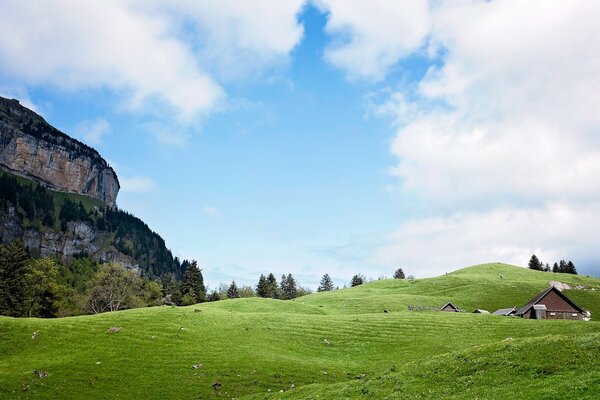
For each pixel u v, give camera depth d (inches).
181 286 6973.4
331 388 1579.7
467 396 1213.1
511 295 5816.9
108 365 2260.1
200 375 2158.0
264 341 2728.8
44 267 5615.2
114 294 6063.0
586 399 1037.2
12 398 1918.1
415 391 1337.4
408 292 6604.3
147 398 1950.1
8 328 2667.3
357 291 7003.0
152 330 2780.5
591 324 2728.8
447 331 2898.6
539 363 1334.9
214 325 2967.5
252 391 2000.5
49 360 2308.1
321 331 2979.8
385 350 2618.1
